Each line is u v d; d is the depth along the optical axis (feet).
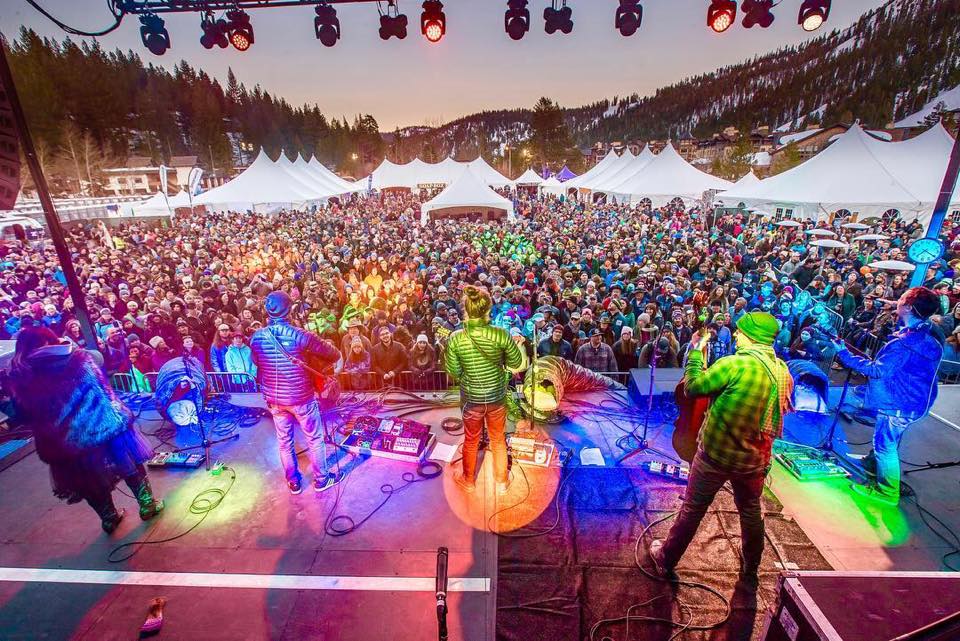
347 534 11.26
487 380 11.22
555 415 16.19
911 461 13.60
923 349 10.47
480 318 10.73
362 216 101.19
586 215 94.07
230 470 13.87
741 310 27.32
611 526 11.32
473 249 50.55
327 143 382.42
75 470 10.55
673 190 74.79
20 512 12.25
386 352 23.26
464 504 12.18
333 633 8.89
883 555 10.30
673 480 12.99
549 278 34.50
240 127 401.90
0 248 58.80
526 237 63.05
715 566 10.12
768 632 7.61
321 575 10.15
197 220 94.68
